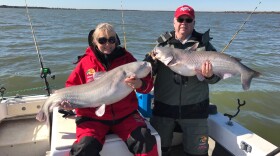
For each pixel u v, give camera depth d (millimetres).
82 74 3332
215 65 3332
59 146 2859
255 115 8070
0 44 19234
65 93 3051
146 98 3904
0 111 4199
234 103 8914
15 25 37250
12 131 4043
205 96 3568
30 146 3812
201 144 3518
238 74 3402
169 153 3793
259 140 3238
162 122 3646
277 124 7559
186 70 3375
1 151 3717
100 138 2949
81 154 2746
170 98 3564
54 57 15320
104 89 3004
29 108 4395
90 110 3141
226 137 3488
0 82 10750
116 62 3320
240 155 3285
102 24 3260
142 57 16406
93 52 3287
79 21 54844
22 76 11383
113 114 3115
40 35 25797
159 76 3639
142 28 37812
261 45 23547
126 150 3043
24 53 15945
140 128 3002
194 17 3660
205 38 3590
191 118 3531
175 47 3645
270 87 10383
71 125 3314
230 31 37875
